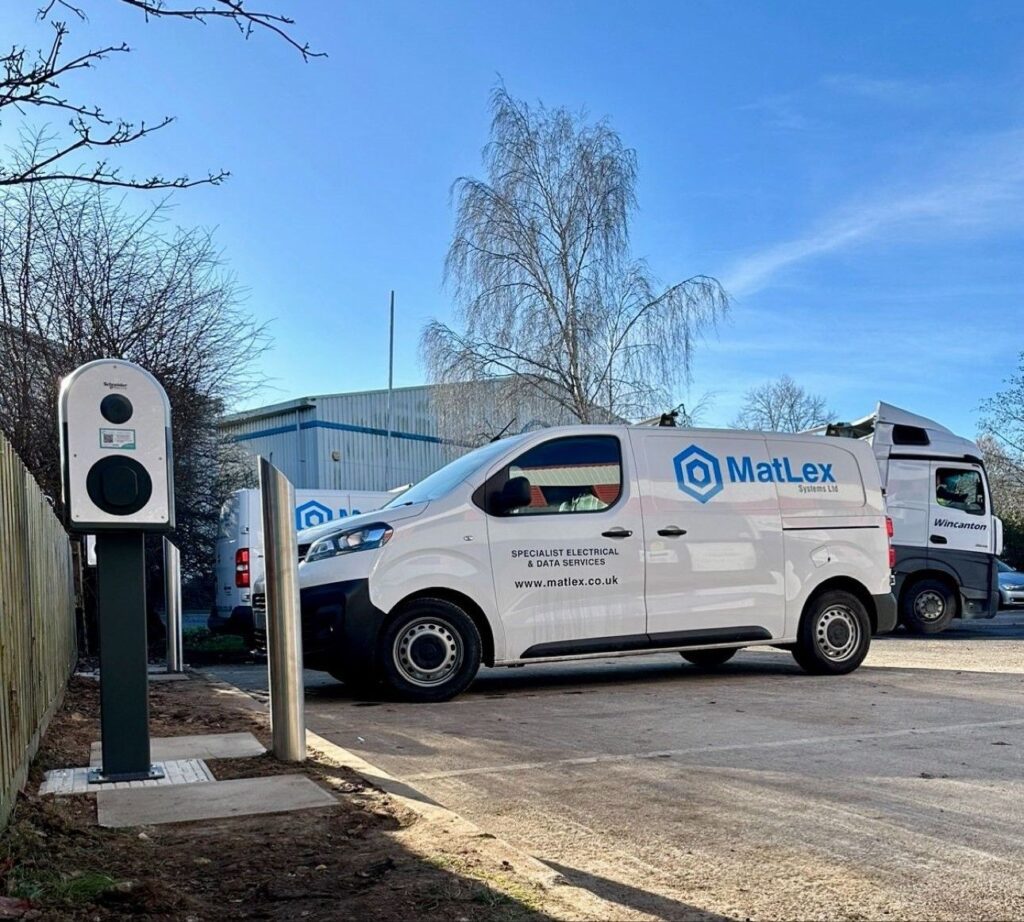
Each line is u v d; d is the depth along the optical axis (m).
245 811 4.36
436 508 8.29
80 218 16.39
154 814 4.32
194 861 3.64
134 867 3.56
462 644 8.19
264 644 11.10
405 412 35.41
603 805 4.71
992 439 44.88
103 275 16.58
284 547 5.55
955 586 16.28
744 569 9.17
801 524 9.49
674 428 9.20
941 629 16.23
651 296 25.03
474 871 3.49
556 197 25.03
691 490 9.08
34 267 16.09
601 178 24.80
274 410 33.62
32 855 3.57
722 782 5.12
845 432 16.48
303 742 5.53
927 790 4.88
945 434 16.66
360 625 7.94
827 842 4.05
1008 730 6.47
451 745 6.26
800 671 10.13
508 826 4.37
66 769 5.39
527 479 8.56
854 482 9.85
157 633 19.03
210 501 19.48
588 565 8.61
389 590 8.02
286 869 3.54
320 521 16.59
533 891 3.28
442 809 4.37
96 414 5.05
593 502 8.73
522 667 11.05
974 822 4.32
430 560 8.16
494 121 25.22
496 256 24.78
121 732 5.12
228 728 6.84
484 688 9.14
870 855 3.88
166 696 9.13
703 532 9.04
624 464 8.91
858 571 9.71
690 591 8.95
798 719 7.02
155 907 3.11
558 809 4.65
